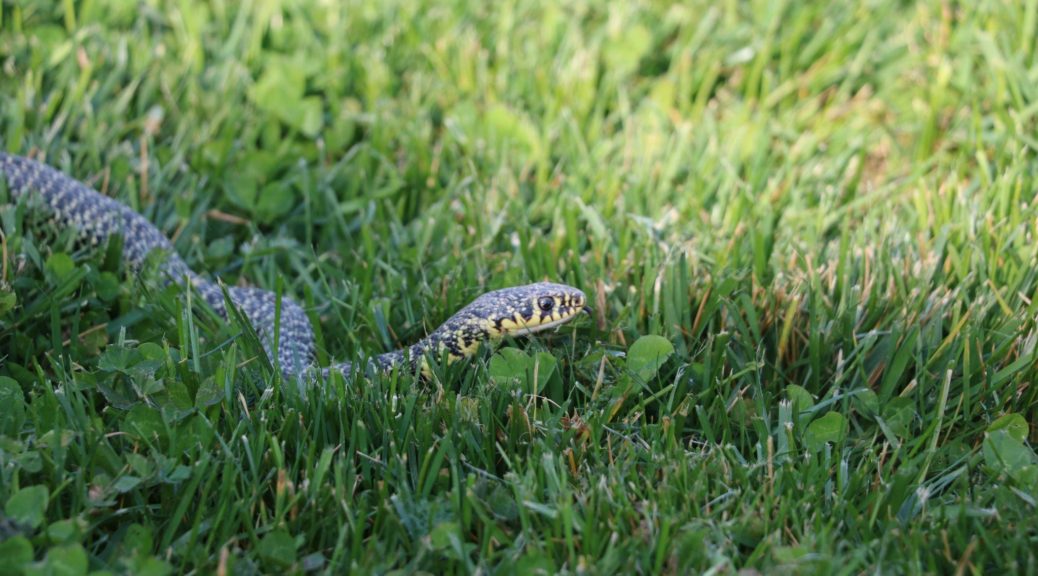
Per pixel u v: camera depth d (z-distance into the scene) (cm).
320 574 97
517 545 98
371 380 105
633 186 121
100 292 109
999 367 107
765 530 98
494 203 120
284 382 104
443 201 119
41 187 113
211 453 100
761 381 108
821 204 118
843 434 103
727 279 108
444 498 100
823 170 124
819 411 105
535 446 101
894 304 110
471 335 107
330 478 100
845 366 108
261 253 115
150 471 99
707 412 105
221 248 117
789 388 104
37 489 96
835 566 97
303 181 119
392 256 116
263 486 100
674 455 102
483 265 114
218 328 108
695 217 119
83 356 107
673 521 98
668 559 97
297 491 100
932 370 107
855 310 108
